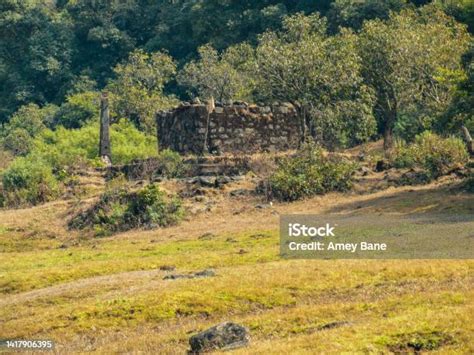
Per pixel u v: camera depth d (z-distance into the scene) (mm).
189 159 67125
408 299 31641
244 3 160875
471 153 64500
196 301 34281
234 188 61406
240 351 27078
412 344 26469
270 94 73750
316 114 72688
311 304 33344
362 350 26094
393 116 77812
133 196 59062
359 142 92688
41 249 54188
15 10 180000
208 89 117312
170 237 51969
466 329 26891
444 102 75812
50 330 33594
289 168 60500
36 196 66750
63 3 193750
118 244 51656
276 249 43906
